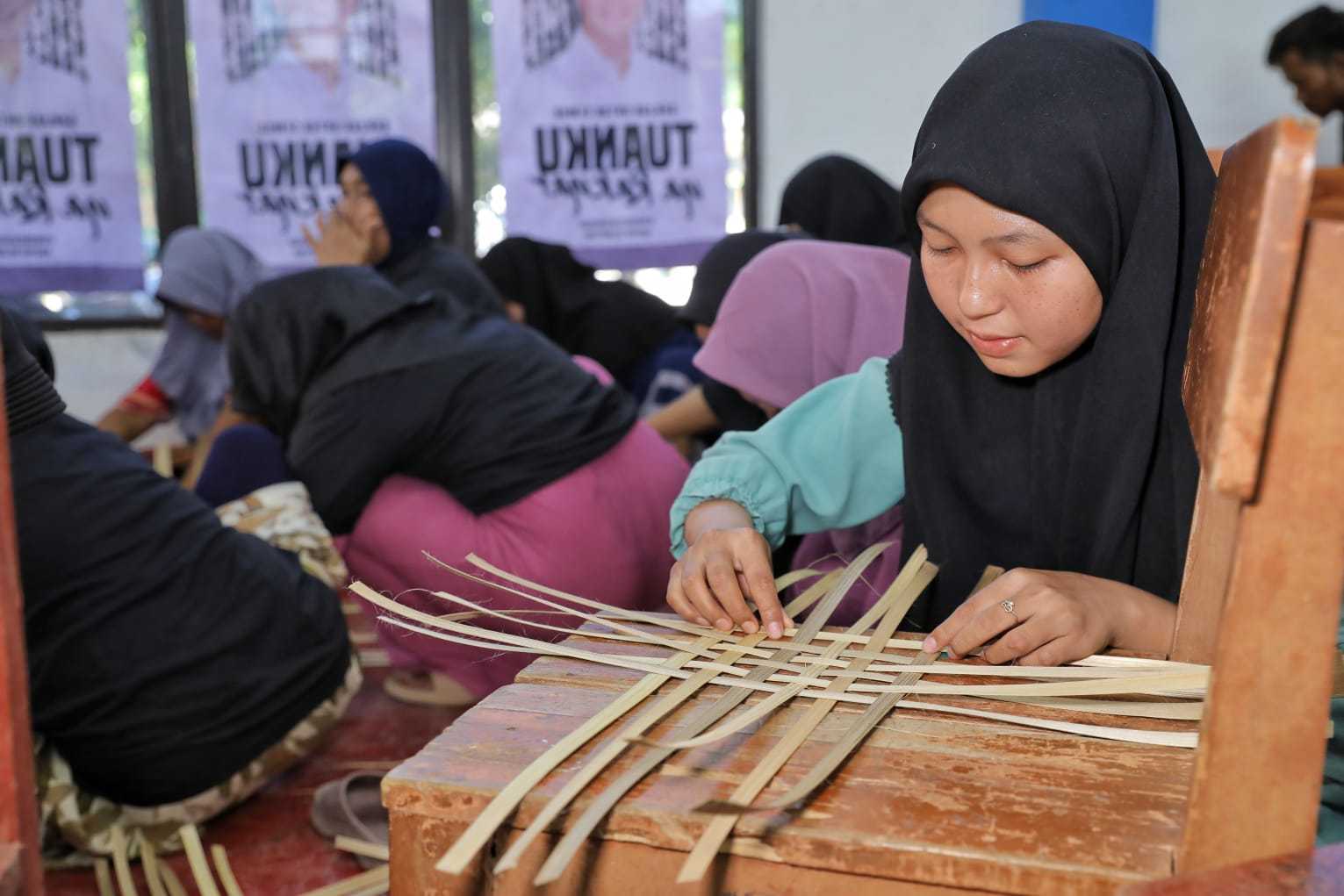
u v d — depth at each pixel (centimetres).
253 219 407
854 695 78
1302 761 54
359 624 260
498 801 63
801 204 266
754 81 409
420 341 194
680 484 208
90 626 151
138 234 405
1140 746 70
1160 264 96
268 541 188
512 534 191
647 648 88
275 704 164
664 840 62
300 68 401
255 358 198
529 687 80
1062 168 91
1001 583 89
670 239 418
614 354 315
